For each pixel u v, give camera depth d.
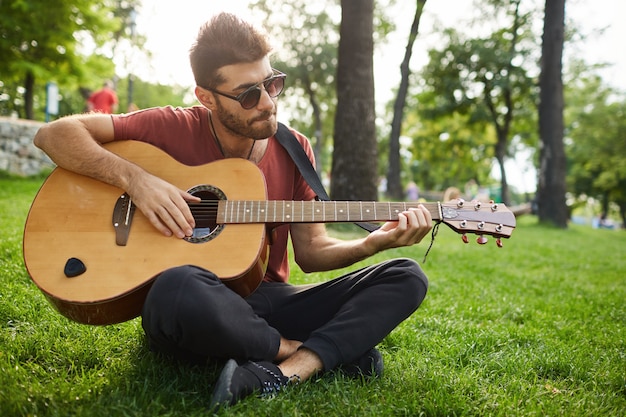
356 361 2.14
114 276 1.95
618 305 4.39
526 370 2.51
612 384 2.39
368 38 7.95
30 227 2.05
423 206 2.11
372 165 8.01
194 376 2.03
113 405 1.74
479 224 2.15
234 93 2.14
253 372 1.83
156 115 2.35
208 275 1.79
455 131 34.94
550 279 5.82
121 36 22.00
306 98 33.06
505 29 23.09
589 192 42.00
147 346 2.38
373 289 2.06
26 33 14.29
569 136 35.59
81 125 2.21
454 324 3.32
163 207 2.06
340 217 2.17
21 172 11.55
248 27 2.14
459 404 1.97
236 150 2.36
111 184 2.16
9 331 2.52
